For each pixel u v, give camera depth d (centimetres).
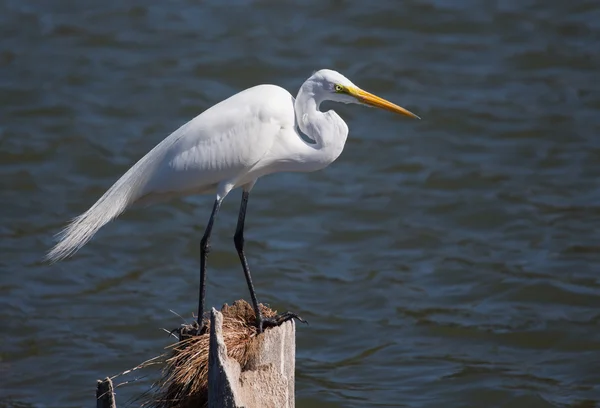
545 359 1209
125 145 1750
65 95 1914
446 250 1477
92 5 2267
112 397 639
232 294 1355
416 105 1884
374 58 2047
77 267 1426
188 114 1858
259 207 1611
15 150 1725
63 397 1120
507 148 1762
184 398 715
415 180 1678
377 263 1446
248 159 841
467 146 1775
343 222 1566
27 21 2186
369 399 1118
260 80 1972
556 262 1423
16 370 1177
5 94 1906
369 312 1320
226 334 720
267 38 2125
